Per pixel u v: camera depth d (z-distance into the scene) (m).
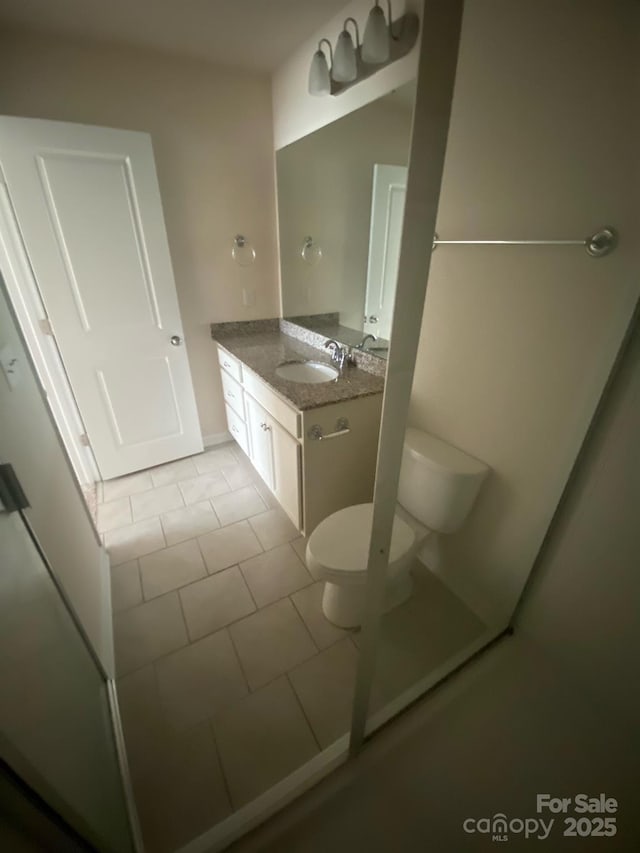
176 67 1.82
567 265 0.98
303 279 2.27
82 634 1.13
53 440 1.40
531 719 1.18
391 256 1.64
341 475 1.75
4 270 1.84
